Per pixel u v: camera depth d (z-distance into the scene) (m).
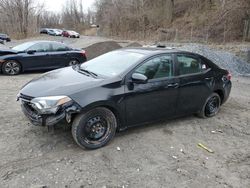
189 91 5.47
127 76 4.56
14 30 51.28
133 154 4.31
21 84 8.73
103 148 4.43
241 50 20.67
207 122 5.93
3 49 10.59
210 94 5.98
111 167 3.92
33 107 4.12
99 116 4.34
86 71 4.96
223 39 29.89
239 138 5.25
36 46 10.88
